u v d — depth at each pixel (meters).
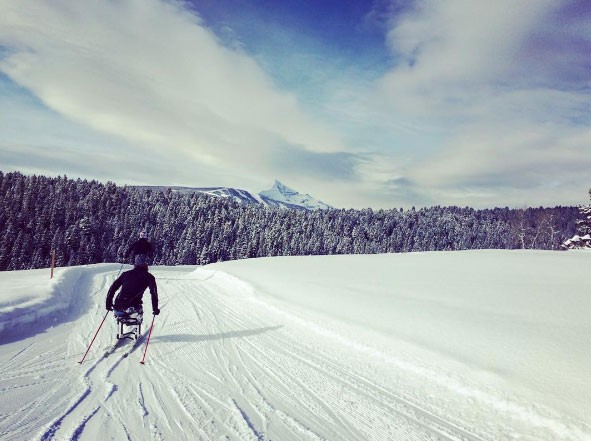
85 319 8.42
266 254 104.62
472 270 16.05
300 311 8.97
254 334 7.58
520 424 3.79
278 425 3.77
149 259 6.73
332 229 138.88
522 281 12.22
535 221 67.19
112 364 5.40
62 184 98.81
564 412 3.71
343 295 10.73
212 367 5.50
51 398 4.06
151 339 7.00
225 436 3.46
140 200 114.75
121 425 3.53
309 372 5.40
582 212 45.28
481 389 4.39
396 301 9.44
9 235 71.75
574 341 5.50
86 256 75.44
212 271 21.22
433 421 3.98
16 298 7.94
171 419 3.75
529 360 4.91
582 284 11.21
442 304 8.80
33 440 3.12
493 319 7.09
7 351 5.72
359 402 4.42
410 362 5.37
